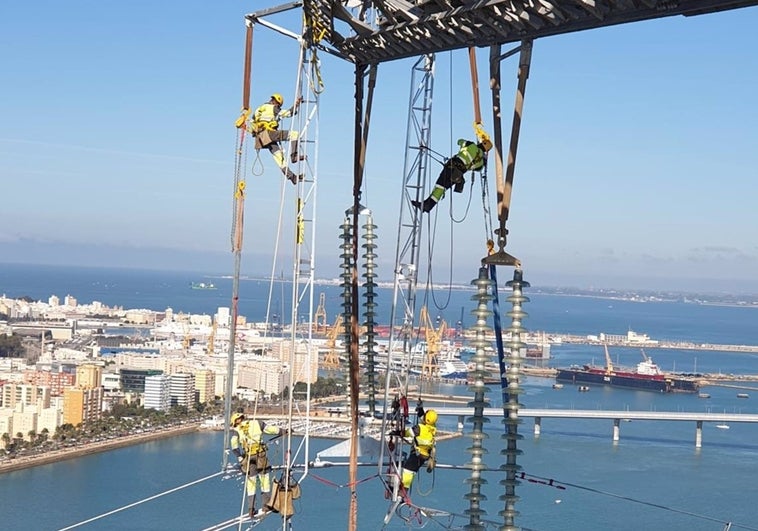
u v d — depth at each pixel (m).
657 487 121.50
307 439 27.00
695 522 102.81
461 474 116.88
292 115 25.97
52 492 117.25
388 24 23.72
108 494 115.50
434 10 21.75
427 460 26.31
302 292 26.44
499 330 23.66
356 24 23.73
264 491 26.53
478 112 25.78
